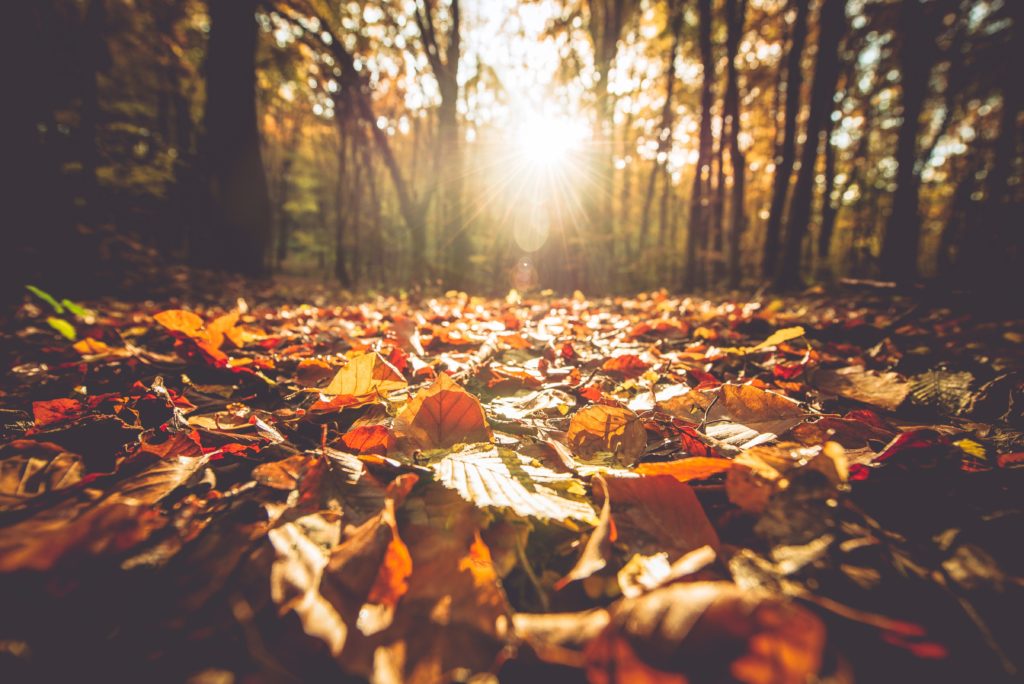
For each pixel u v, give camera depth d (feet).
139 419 1.14
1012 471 0.84
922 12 6.63
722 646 0.44
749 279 9.84
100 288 4.83
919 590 0.60
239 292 6.41
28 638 0.52
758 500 0.71
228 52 8.98
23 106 5.03
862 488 0.81
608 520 0.65
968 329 2.74
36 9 5.77
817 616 0.57
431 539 0.65
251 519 0.69
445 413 0.99
